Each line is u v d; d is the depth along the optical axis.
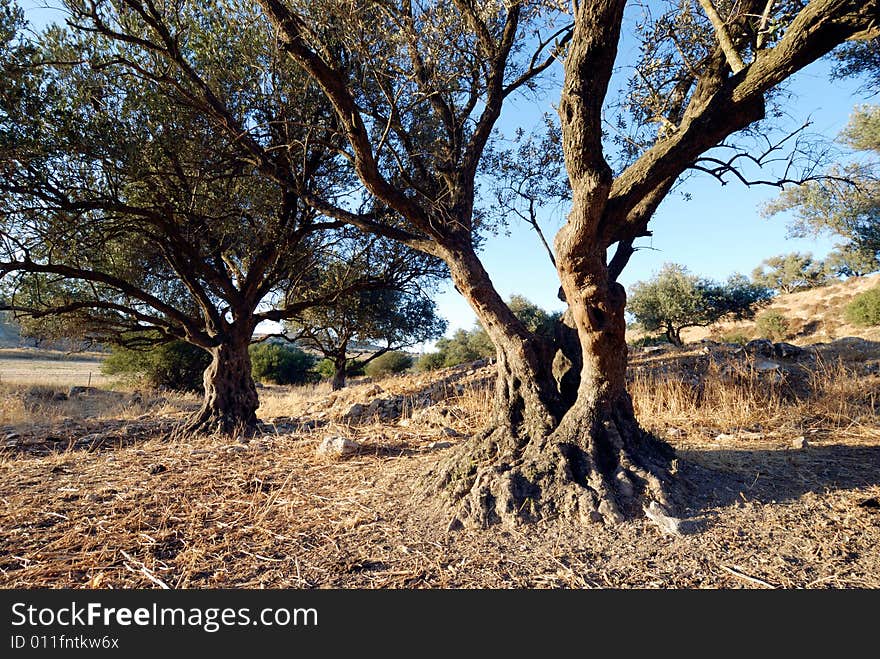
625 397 3.96
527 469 3.65
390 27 4.46
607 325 3.52
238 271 9.23
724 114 3.12
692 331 35.75
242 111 7.07
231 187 7.61
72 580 2.85
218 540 3.37
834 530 3.03
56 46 6.77
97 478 4.91
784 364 8.12
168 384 20.47
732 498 3.52
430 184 5.70
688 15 4.68
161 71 6.79
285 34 3.59
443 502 3.70
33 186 6.47
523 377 4.09
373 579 2.79
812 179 3.97
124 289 7.53
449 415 7.83
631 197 3.38
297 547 3.22
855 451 4.59
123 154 6.66
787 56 2.80
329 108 7.40
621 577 2.69
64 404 13.80
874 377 7.06
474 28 4.66
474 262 4.23
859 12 2.55
